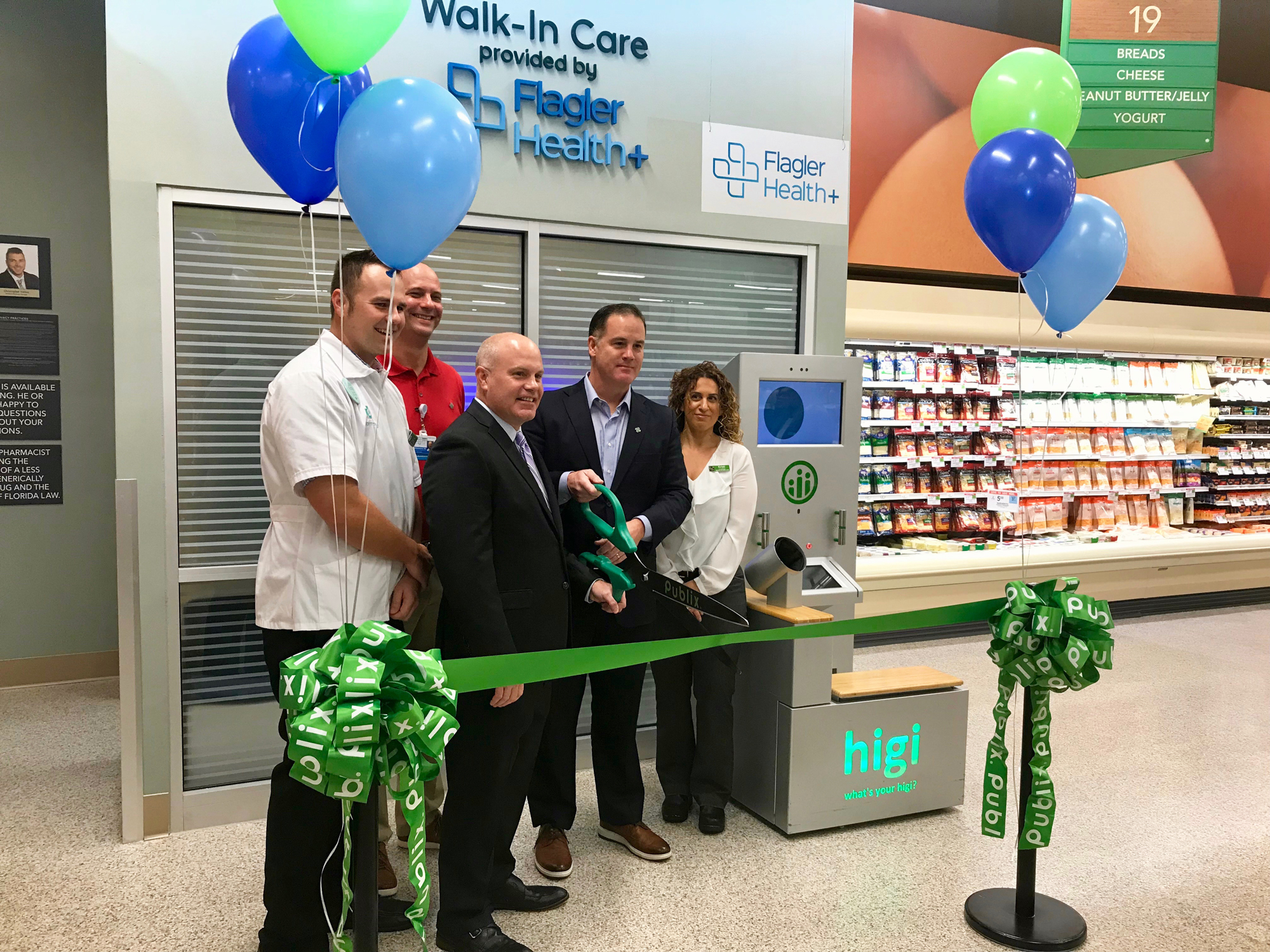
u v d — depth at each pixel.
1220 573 6.55
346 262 2.14
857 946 2.25
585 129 3.42
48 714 4.09
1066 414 6.23
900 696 3.00
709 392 2.97
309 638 2.11
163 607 2.91
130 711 2.83
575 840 2.88
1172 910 2.45
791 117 3.80
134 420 2.85
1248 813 3.11
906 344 5.62
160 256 2.86
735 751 3.15
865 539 5.81
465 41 3.19
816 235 3.90
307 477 2.00
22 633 4.50
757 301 3.87
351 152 1.70
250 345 3.03
